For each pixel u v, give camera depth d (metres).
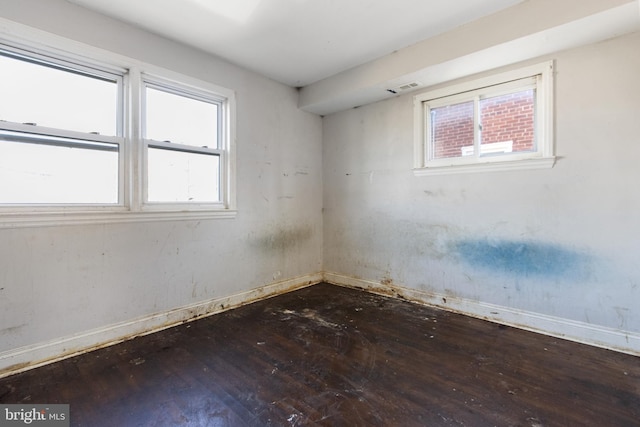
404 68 2.87
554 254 2.49
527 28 2.20
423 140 3.25
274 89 3.56
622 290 2.23
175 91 2.77
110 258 2.36
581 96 2.35
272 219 3.57
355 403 1.64
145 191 2.55
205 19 2.38
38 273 2.04
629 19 2.01
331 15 2.35
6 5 1.90
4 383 1.82
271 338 2.43
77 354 2.16
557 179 2.46
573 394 1.71
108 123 2.38
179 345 2.31
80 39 2.18
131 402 1.65
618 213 2.23
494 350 2.23
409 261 3.39
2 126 1.94
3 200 1.96
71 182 2.21
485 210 2.84
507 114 2.74
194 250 2.86
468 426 1.47
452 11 2.32
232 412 1.57
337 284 4.04
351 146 3.87
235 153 3.16
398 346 2.29
